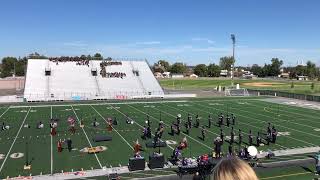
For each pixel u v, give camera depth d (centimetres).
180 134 4059
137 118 5103
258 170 2728
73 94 7738
